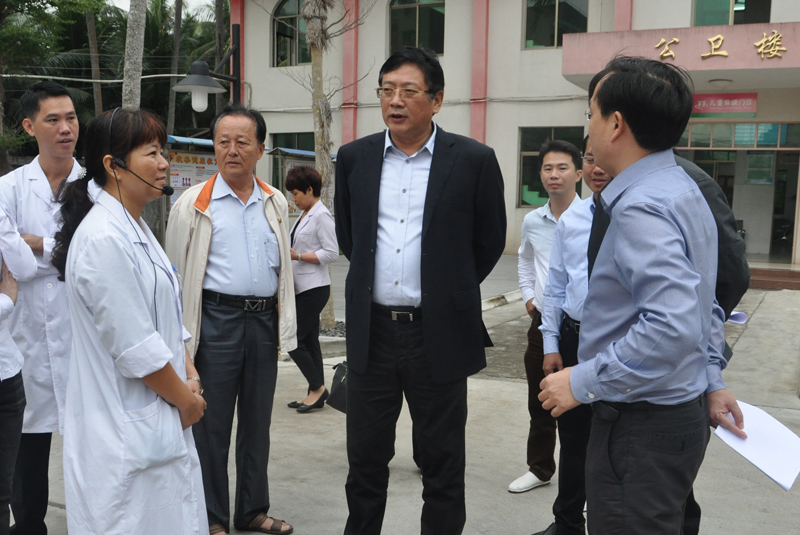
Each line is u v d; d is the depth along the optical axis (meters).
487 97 15.73
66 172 2.99
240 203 3.07
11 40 16.00
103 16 23.41
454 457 2.59
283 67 17.47
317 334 4.83
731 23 13.30
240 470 3.13
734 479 3.66
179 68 23.53
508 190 15.83
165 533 1.98
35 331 2.79
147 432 1.93
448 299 2.50
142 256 2.01
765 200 15.07
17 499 2.84
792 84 12.44
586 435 2.79
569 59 12.62
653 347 1.54
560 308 2.87
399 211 2.54
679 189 1.64
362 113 16.81
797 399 5.12
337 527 3.14
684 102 1.66
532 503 3.39
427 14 16.19
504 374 5.94
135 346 1.88
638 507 1.69
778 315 8.92
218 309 3.01
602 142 1.74
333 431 4.43
